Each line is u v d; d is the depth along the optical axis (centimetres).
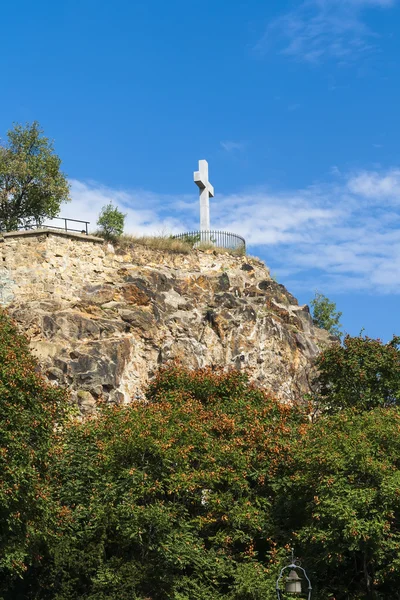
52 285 3525
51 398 2578
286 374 3816
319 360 3362
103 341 3362
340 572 2612
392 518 2428
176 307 3747
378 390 3197
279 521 2627
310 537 2458
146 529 2492
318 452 2491
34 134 3966
